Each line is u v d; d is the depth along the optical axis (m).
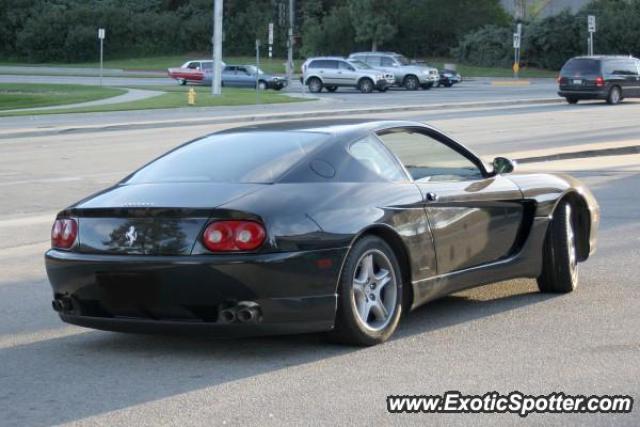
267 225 6.42
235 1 100.31
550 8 93.44
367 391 6.04
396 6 86.31
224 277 6.35
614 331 7.39
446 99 47.22
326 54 88.75
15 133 29.38
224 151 7.38
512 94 51.50
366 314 6.98
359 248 6.82
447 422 5.44
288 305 6.48
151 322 6.62
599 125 28.77
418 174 7.61
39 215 14.41
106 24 99.56
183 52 100.56
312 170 6.95
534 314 8.01
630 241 11.22
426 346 7.07
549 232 8.57
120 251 6.64
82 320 6.93
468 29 88.06
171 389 6.20
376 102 45.25
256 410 5.71
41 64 99.19
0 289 9.54
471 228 7.75
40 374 6.62
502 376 6.29
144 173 7.36
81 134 29.86
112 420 5.61
